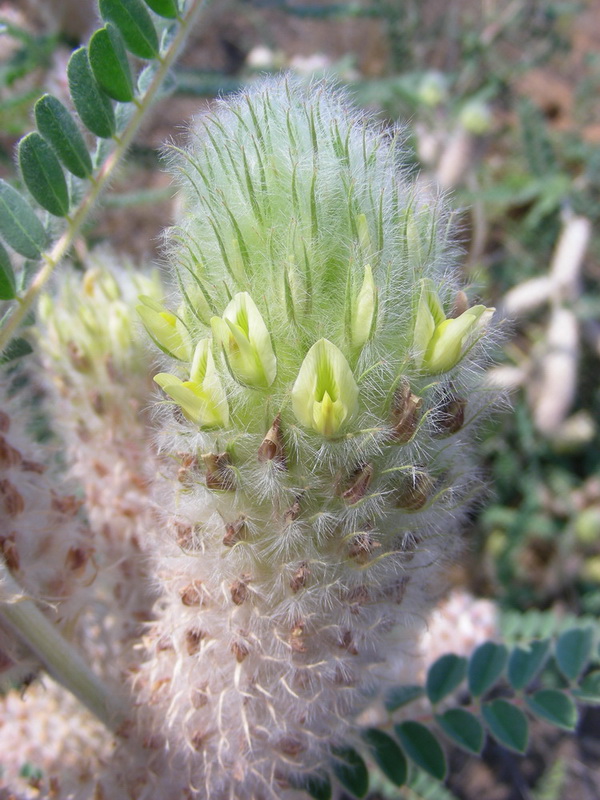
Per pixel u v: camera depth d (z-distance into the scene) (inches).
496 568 15.8
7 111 13.4
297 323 4.5
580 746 15.0
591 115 24.8
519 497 17.0
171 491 5.6
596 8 30.3
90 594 6.7
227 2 23.3
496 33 24.7
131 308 7.2
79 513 7.1
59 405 7.5
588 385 18.7
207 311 4.7
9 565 5.6
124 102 5.2
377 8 23.8
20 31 13.5
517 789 14.3
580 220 18.3
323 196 4.5
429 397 4.7
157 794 6.7
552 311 18.6
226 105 5.0
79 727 6.8
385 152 5.0
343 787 7.3
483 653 7.6
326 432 4.5
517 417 16.6
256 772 6.1
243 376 4.5
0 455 5.6
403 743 7.5
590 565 15.9
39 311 7.2
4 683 6.1
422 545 5.4
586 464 17.6
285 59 22.8
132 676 6.6
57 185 5.0
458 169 17.3
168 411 5.2
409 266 4.7
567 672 7.2
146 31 5.1
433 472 5.1
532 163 20.7
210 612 5.6
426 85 18.7
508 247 20.1
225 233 4.7
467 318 4.5
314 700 5.7
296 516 4.9
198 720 6.0
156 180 19.7
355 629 5.4
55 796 6.8
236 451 4.8
